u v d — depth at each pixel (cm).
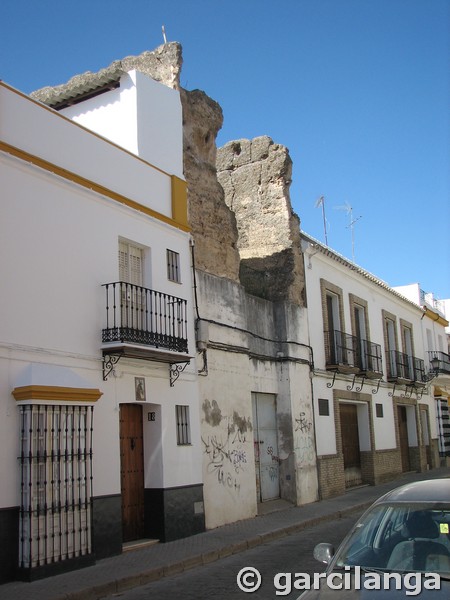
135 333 1177
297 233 2094
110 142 1273
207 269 1566
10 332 986
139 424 1304
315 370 2056
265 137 2145
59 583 905
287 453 1845
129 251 1299
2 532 918
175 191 1452
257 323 1820
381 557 521
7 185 1020
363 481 2400
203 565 1098
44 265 1066
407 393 2909
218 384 1523
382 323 2736
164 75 1588
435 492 580
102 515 1094
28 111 1087
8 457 946
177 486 1312
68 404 1020
